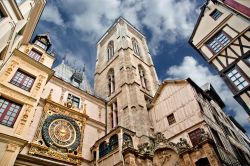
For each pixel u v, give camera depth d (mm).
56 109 22391
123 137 20219
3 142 14453
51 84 24828
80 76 31922
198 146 17094
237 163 17234
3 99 16969
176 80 25234
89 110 26672
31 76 20312
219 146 17875
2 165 13359
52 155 18484
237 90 15984
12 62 19438
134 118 24500
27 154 17172
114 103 29672
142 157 18281
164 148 19188
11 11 15953
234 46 17609
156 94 27031
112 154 19203
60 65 32875
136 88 28672
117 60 36938
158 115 24844
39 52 23953
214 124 21344
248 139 35844
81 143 21766
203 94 24922
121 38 41719
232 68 17109
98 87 37531
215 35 20031
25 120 16609
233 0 18562
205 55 20188
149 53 46125
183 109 22234
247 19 16906
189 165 16625
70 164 19312
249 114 14672
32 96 18578
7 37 15703
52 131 20078
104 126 26547
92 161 21109
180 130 20875
